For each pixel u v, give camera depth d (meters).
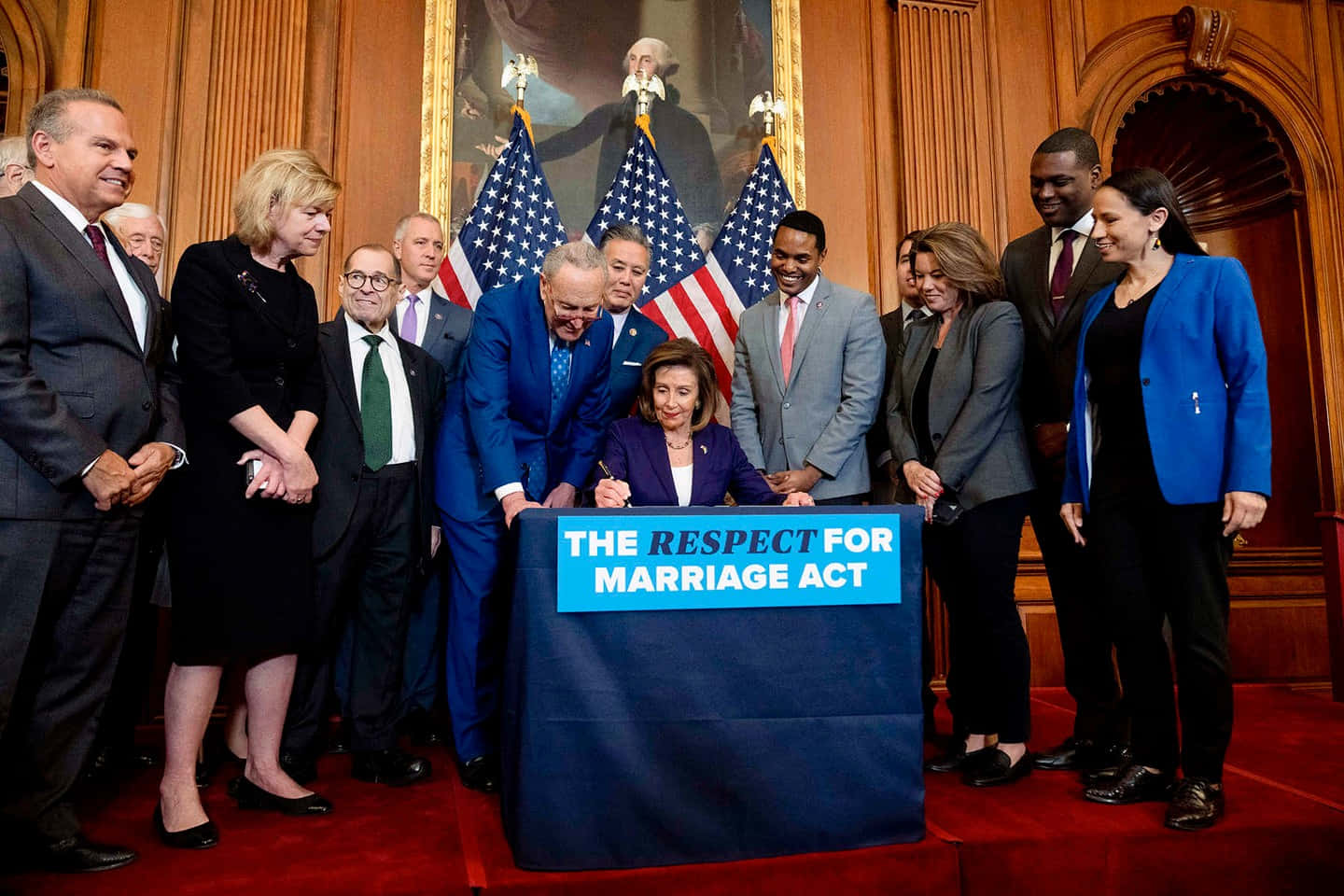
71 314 1.80
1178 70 5.04
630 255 2.89
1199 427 2.18
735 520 1.83
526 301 2.48
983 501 2.46
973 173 4.70
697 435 2.64
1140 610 2.26
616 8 4.48
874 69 4.74
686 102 4.50
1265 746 2.84
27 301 1.75
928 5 4.78
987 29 4.82
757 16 4.60
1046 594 4.37
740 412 3.13
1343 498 4.94
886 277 4.61
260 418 1.98
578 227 4.35
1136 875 1.92
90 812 2.17
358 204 4.14
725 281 4.04
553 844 1.71
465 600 2.46
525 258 3.98
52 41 4.02
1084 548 2.58
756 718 1.81
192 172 4.01
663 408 2.55
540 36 4.40
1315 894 1.99
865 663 1.88
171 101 4.00
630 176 4.21
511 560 1.84
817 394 2.96
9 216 1.76
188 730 1.92
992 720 2.48
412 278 3.22
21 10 3.96
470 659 2.44
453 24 4.29
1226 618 2.17
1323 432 5.01
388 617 2.51
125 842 1.92
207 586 1.92
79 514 1.80
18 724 1.77
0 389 1.67
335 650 2.80
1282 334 5.24
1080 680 2.65
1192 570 2.16
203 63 4.07
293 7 4.18
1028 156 4.80
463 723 2.45
